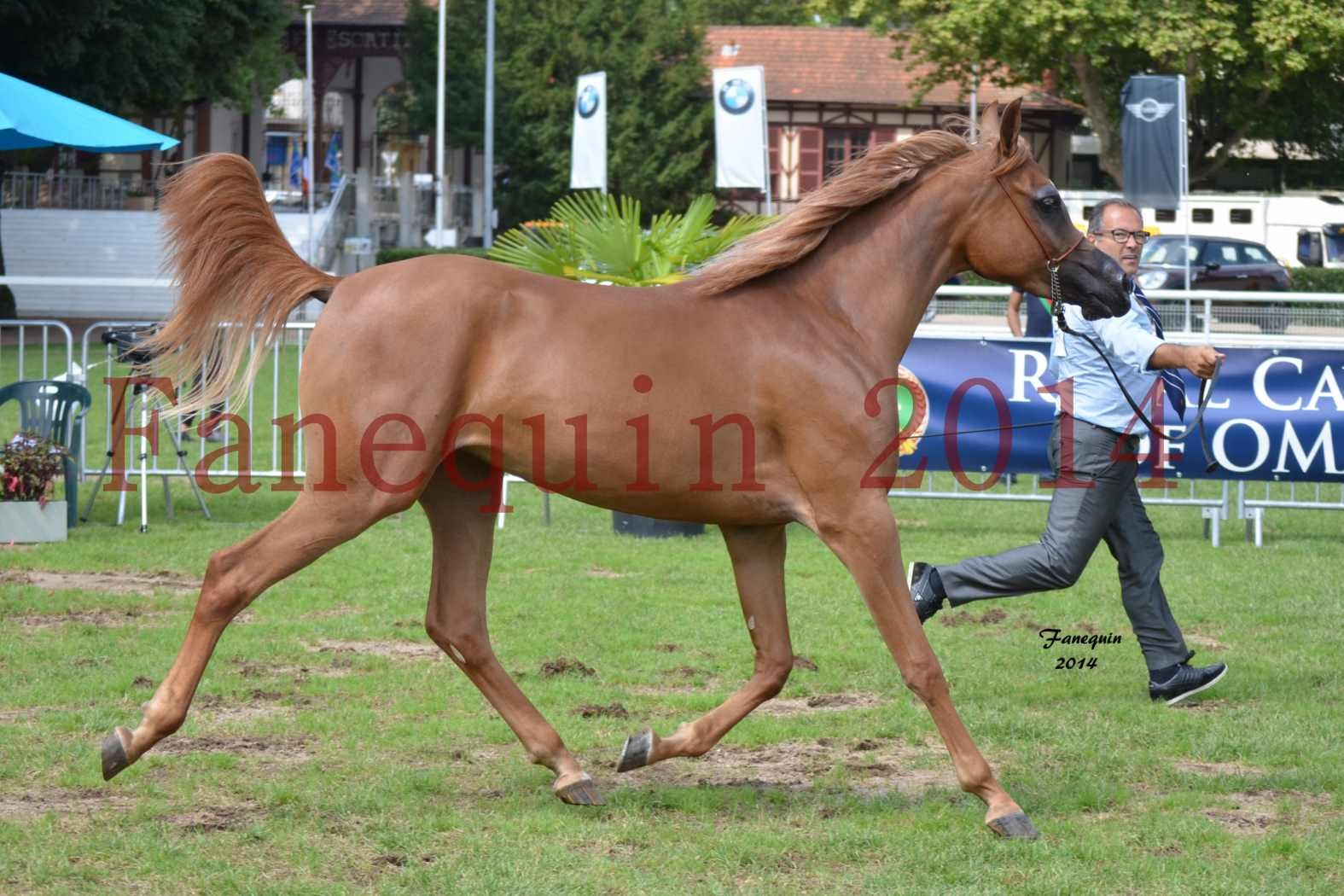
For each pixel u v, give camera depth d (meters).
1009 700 7.30
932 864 5.04
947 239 5.80
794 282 5.64
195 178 5.62
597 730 6.67
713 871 4.97
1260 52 32.47
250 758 6.14
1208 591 9.81
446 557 5.84
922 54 37.69
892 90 51.81
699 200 11.55
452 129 47.88
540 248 11.36
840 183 5.66
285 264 5.67
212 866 4.88
